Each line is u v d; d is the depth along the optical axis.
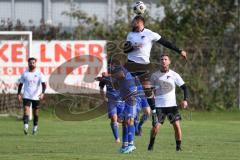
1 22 81.56
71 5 87.94
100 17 90.12
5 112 75.94
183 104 44.16
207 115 80.38
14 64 75.19
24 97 57.97
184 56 40.78
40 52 76.25
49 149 44.41
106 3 90.12
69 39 82.75
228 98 84.69
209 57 83.94
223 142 49.94
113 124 48.84
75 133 57.72
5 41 75.06
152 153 41.47
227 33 85.38
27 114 57.53
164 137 53.81
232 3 86.31
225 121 72.94
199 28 85.06
